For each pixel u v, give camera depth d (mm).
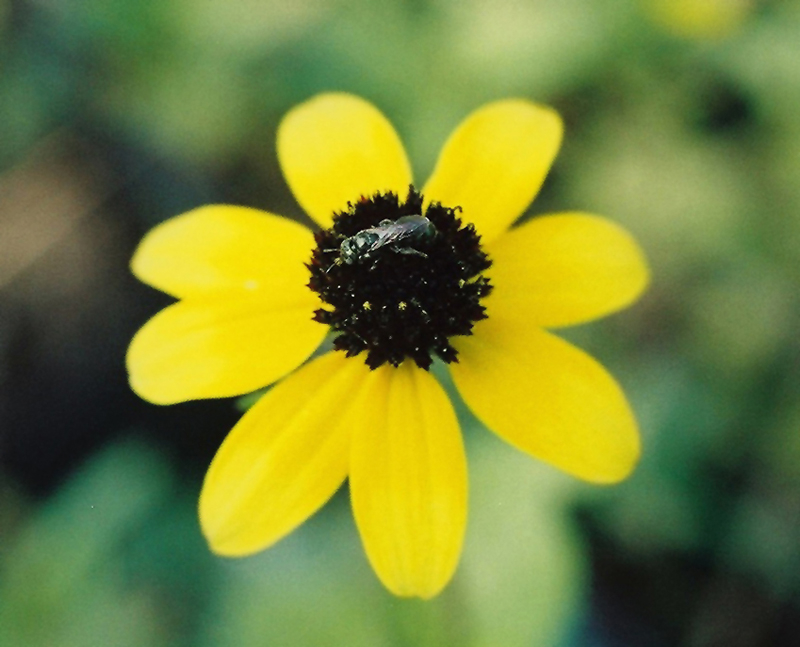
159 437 164
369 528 103
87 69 178
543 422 107
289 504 105
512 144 116
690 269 160
